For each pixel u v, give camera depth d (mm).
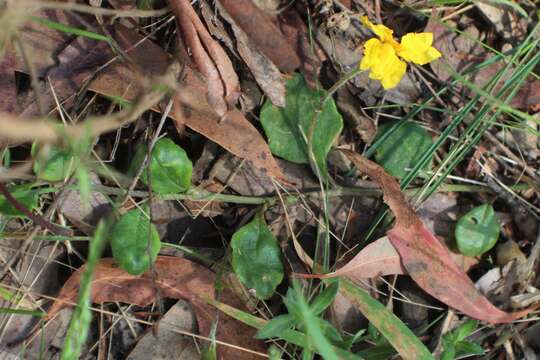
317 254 295
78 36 283
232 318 284
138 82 282
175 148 286
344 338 286
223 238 294
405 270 292
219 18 289
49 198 286
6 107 279
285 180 296
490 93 303
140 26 290
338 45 303
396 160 303
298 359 284
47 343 281
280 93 295
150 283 284
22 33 278
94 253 229
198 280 287
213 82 283
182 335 285
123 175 291
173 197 289
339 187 300
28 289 281
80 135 237
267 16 295
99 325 286
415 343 278
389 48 271
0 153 276
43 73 281
